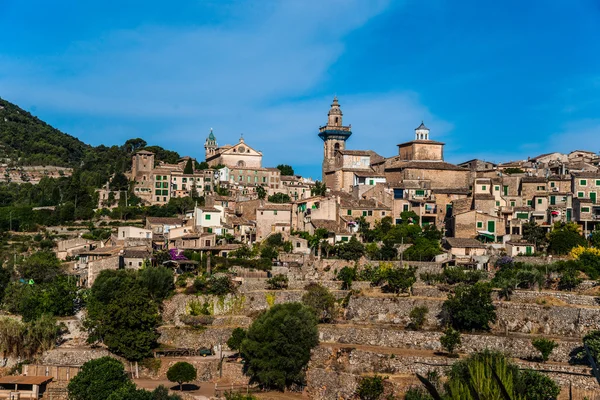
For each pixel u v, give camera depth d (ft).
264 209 648.79
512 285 447.01
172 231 628.69
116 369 381.81
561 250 538.47
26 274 546.26
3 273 527.81
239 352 437.58
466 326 422.00
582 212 597.52
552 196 623.77
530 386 297.53
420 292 466.70
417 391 335.06
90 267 531.50
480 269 499.10
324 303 461.37
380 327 440.86
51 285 503.61
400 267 501.56
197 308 485.97
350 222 618.44
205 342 460.96
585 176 631.97
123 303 444.55
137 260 548.31
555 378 344.69
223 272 522.06
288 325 402.72
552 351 380.17
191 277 513.04
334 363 403.54
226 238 607.78
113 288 465.06
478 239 582.35
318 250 567.18
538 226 575.79
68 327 465.88
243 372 417.90
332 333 433.48
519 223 600.80
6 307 494.59
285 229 648.79
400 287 469.16
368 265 514.27
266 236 643.86
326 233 593.83
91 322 455.22
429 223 638.12
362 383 364.99
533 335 410.72
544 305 420.77
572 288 453.58
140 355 437.17
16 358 439.22
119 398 349.61
